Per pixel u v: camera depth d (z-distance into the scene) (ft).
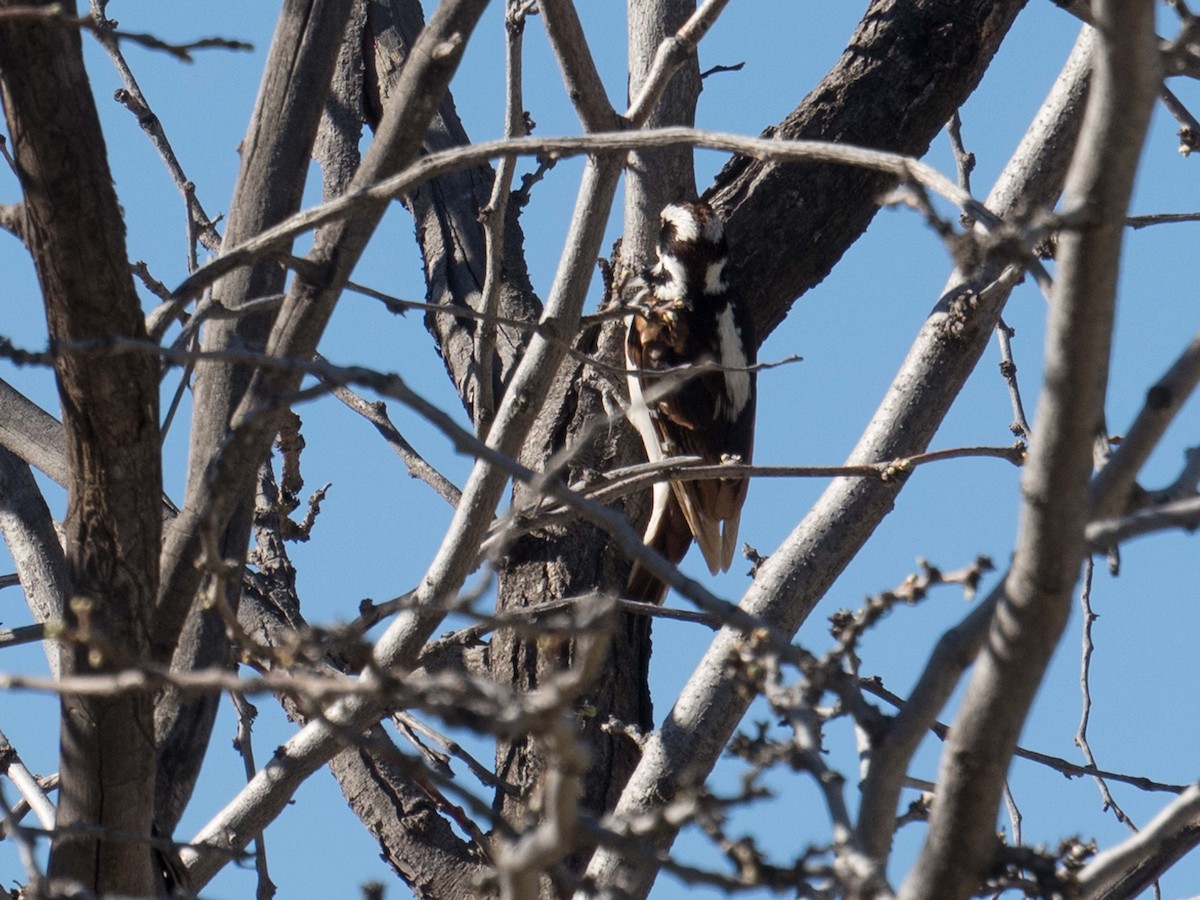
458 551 28.19
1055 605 15.99
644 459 41.63
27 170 19.79
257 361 18.40
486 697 14.30
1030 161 33.24
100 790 21.44
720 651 30.86
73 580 21.08
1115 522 16.26
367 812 36.96
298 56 29.99
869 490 31.24
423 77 25.14
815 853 15.75
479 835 30.86
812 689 17.39
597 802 35.81
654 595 39.50
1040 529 15.88
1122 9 14.82
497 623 15.31
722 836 15.58
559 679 13.14
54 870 21.84
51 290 20.18
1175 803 17.90
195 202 36.14
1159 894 30.12
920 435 32.04
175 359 20.17
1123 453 17.31
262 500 39.99
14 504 33.53
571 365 41.24
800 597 30.96
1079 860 19.11
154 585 21.36
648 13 43.04
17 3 19.57
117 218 20.15
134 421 20.36
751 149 19.72
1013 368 36.45
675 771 30.04
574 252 28.32
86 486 20.67
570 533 38.63
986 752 16.44
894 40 45.16
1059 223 15.19
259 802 27.99
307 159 30.14
